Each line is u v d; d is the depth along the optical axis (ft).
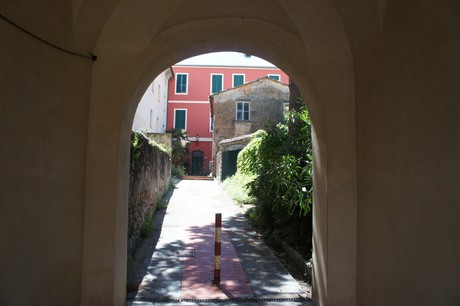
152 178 34.55
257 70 119.03
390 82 11.27
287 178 22.12
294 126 25.85
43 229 10.85
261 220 29.30
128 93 14.12
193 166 115.96
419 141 9.64
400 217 10.60
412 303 9.82
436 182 8.86
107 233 13.75
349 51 14.12
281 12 14.20
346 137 14.30
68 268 12.48
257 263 21.70
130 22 13.58
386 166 11.53
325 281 14.28
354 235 14.15
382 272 11.71
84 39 13.03
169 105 116.67
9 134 9.18
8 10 9.08
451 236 8.24
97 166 13.79
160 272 19.79
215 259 18.40
